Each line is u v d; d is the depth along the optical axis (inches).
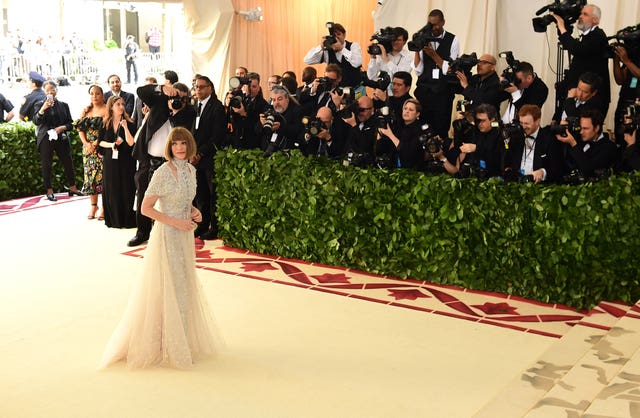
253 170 314.7
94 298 263.6
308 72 386.0
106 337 226.5
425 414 177.0
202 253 322.7
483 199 261.9
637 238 243.4
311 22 494.3
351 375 199.0
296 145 325.7
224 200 327.9
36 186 460.1
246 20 490.0
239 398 184.7
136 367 201.8
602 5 351.3
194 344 208.1
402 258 282.8
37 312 248.4
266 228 316.2
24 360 207.9
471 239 267.7
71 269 299.1
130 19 843.4
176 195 201.3
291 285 277.9
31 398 183.9
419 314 246.7
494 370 202.7
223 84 491.2
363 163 295.0
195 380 195.3
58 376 197.3
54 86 437.1
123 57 787.4
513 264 261.1
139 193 338.3
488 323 238.4
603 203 243.3
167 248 201.9
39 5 757.9
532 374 191.3
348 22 488.7
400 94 328.5
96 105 391.5
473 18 390.6
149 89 337.1
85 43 763.4
